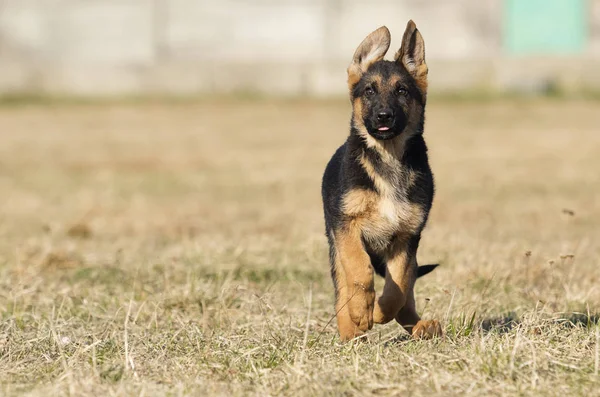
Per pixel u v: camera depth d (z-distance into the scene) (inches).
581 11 1695.4
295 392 256.4
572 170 895.7
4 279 433.4
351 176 319.9
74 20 1780.3
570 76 1622.8
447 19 1716.3
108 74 1700.3
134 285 401.1
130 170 958.4
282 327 336.8
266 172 925.2
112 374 276.7
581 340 295.6
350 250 316.2
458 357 277.0
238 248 490.6
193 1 1766.7
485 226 595.2
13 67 1700.3
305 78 1679.4
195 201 754.8
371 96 334.6
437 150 1050.7
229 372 277.7
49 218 672.4
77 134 1250.0
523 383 258.1
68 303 381.4
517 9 1706.4
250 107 1537.9
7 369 287.6
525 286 401.1
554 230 579.5
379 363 277.1
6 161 1019.9
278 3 1753.2
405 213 317.7
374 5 1734.7
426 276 424.2
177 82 1700.3
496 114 1378.0
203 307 362.9
